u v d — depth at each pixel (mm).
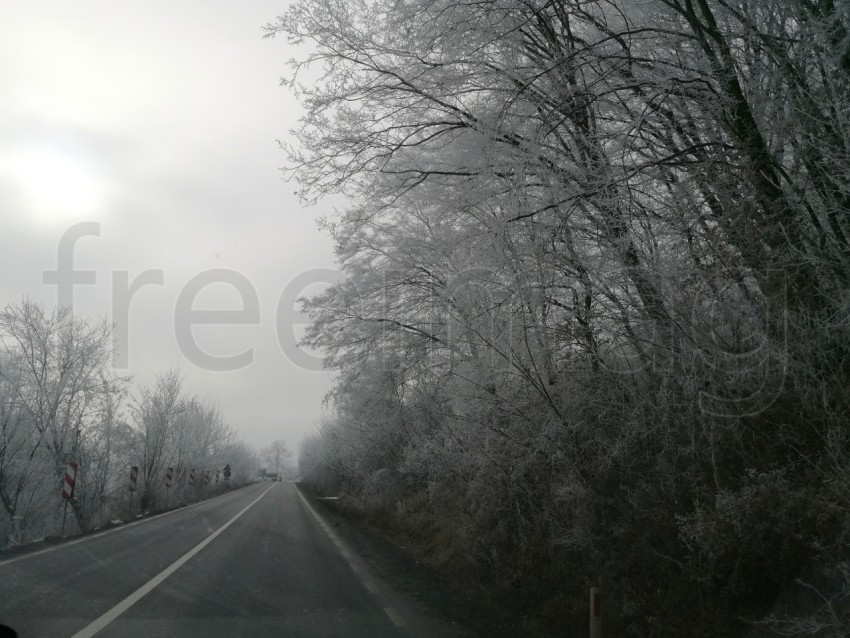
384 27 9039
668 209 7223
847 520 4723
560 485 8422
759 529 5355
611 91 7758
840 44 6051
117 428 30484
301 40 9539
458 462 11562
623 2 8086
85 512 27547
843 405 5648
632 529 7082
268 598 8430
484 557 9633
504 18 7750
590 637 5914
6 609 7562
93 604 7910
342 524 20672
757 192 6473
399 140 9992
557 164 8023
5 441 22781
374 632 6797
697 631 5543
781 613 5039
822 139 6230
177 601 8117
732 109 6961
